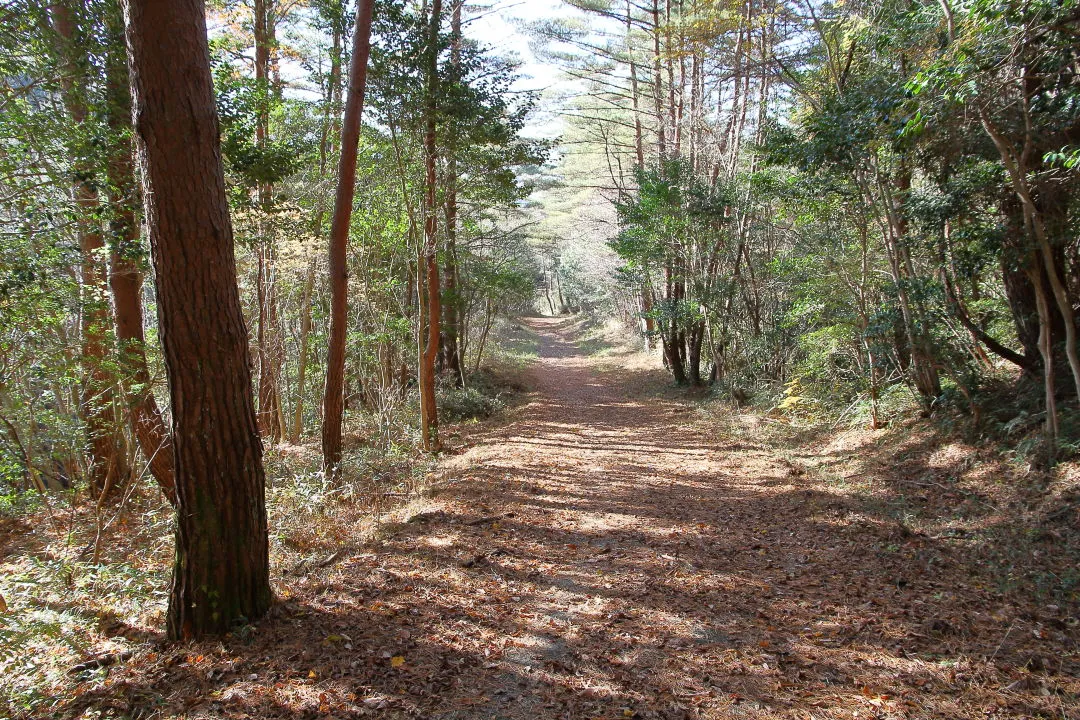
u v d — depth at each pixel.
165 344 3.63
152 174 3.42
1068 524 5.31
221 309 3.69
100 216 6.18
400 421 13.46
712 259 16.11
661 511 7.11
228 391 3.77
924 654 3.70
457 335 19.11
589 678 3.56
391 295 15.07
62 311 6.80
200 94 3.47
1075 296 6.99
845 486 7.85
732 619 4.31
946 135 6.25
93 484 8.00
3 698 3.22
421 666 3.63
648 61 21.38
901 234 8.16
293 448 12.30
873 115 7.07
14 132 5.73
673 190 15.23
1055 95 5.64
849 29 9.48
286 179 10.70
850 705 3.22
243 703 3.19
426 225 10.84
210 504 3.79
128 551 6.38
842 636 3.98
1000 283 9.17
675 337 19.92
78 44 6.10
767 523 6.56
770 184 10.18
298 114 11.41
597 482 8.52
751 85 15.45
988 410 7.76
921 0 7.49
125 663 3.62
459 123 10.14
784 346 14.63
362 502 7.79
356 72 8.20
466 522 6.55
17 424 7.54
